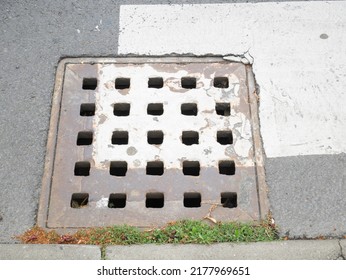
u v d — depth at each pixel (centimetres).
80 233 128
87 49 156
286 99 147
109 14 163
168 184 135
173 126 143
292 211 131
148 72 152
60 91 149
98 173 137
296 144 140
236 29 159
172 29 159
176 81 150
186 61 154
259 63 153
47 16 163
